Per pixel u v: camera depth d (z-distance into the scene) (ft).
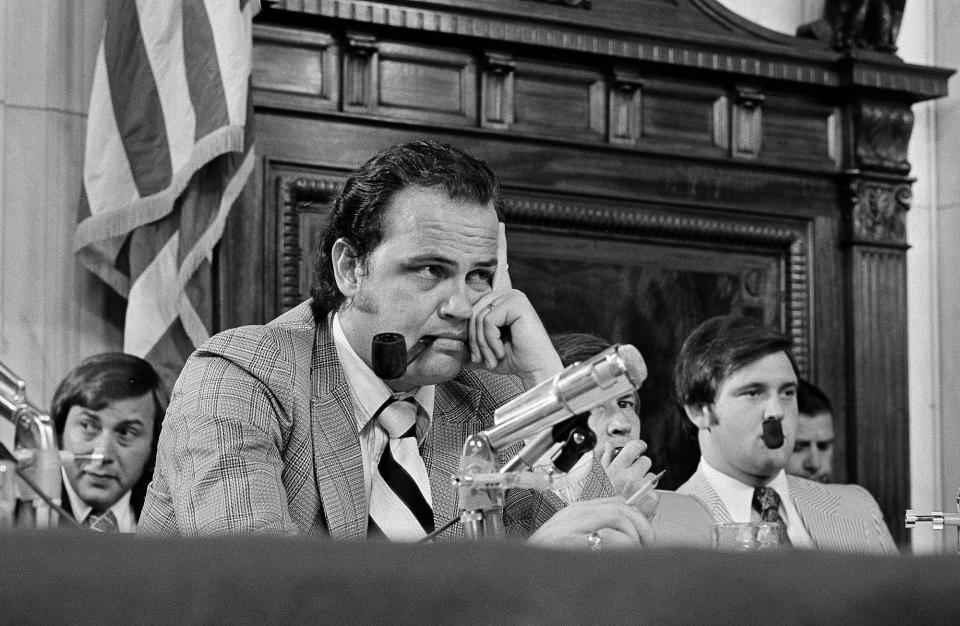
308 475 7.79
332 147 17.61
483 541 1.57
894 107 21.27
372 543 1.54
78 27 16.40
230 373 7.84
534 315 8.40
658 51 19.47
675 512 13.16
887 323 21.09
